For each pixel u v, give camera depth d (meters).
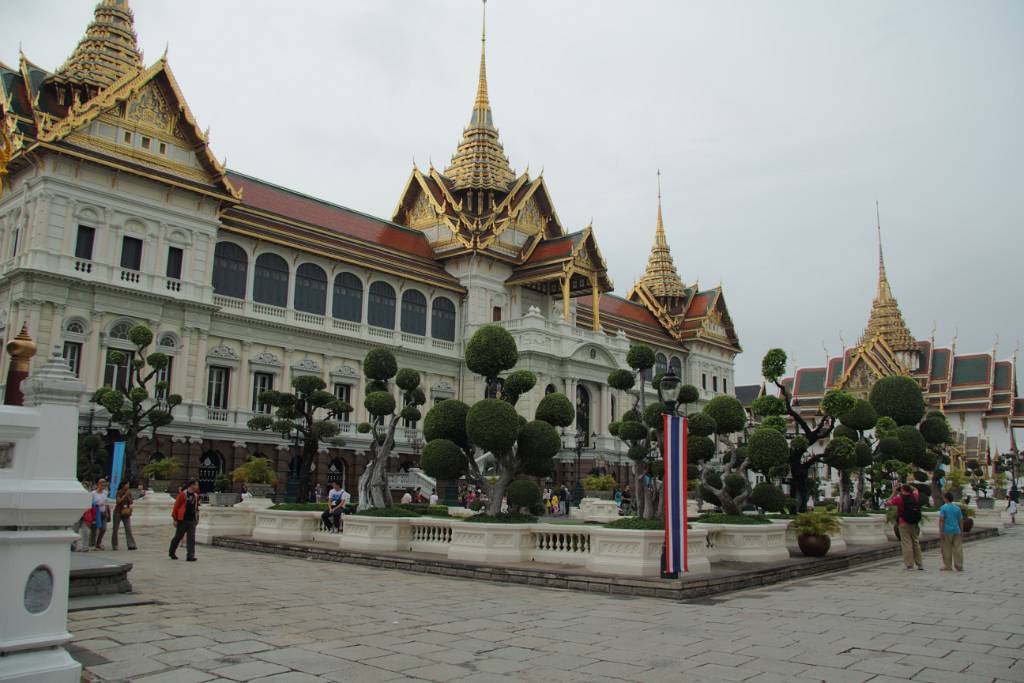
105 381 45.28
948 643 12.17
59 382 8.03
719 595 17.36
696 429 24.20
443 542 23.34
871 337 110.50
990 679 9.96
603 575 18.00
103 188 46.38
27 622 7.59
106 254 46.16
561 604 15.66
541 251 74.19
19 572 7.59
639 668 10.31
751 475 64.81
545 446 22.84
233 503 40.47
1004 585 19.58
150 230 48.34
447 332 68.06
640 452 23.73
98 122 46.88
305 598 15.95
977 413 107.81
